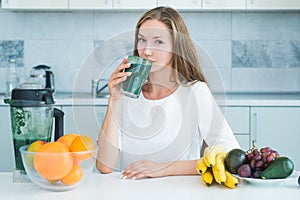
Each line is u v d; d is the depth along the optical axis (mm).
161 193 1142
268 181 1194
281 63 3766
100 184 1229
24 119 1249
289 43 3752
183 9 3414
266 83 3777
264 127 3172
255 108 3160
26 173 1249
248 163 1244
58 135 1331
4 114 3223
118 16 3762
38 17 3762
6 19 3758
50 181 1134
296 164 3186
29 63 3781
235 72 3773
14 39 3771
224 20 3746
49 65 3785
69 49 3779
